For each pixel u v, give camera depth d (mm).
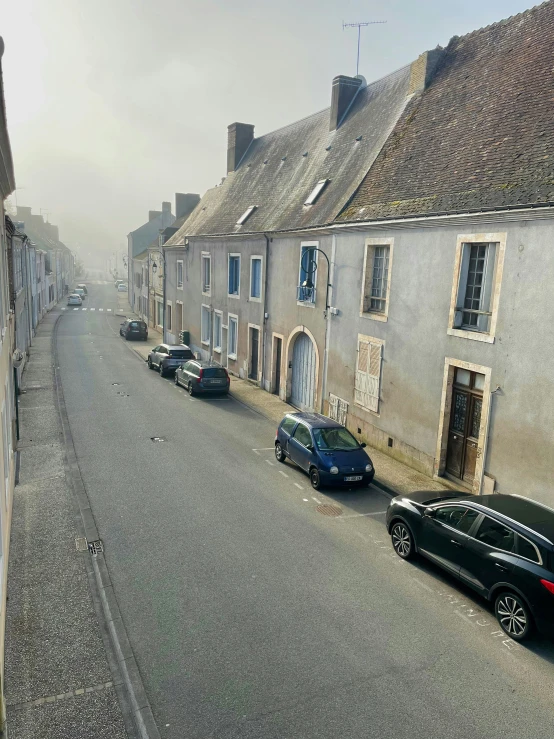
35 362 26438
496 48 14477
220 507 10891
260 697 5820
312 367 18516
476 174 11719
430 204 12273
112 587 7879
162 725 5430
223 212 27875
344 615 7359
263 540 9523
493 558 7148
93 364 27094
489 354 10703
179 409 19016
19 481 11844
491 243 10711
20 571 8250
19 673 6121
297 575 8375
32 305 35531
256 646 6660
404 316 13250
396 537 9188
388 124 17391
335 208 16625
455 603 7727
